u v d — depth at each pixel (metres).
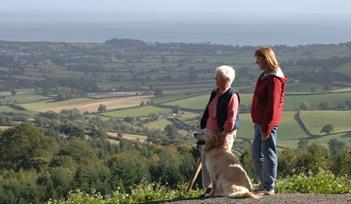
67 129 92.00
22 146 64.44
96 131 92.69
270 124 8.40
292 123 96.69
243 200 8.41
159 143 84.81
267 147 8.72
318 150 28.81
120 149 75.31
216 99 8.92
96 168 43.97
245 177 8.65
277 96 8.37
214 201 8.42
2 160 63.50
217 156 8.78
